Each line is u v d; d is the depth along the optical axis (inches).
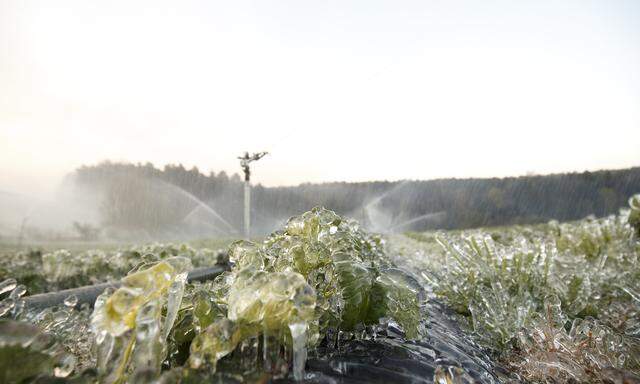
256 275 38.9
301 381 35.9
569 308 89.5
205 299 42.0
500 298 79.0
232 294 39.0
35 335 30.4
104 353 31.6
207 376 32.8
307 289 37.2
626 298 99.3
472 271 95.0
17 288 50.4
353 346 52.0
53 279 192.2
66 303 74.6
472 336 78.4
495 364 65.4
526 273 91.7
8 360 28.0
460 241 109.8
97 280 202.8
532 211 2709.2
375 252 83.1
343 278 52.8
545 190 2783.0
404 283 57.2
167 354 39.9
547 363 56.8
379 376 42.6
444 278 106.6
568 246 171.6
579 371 54.0
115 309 31.4
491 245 99.7
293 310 36.7
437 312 90.4
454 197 3159.5
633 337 73.5
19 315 49.5
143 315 32.8
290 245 53.9
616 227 168.7
